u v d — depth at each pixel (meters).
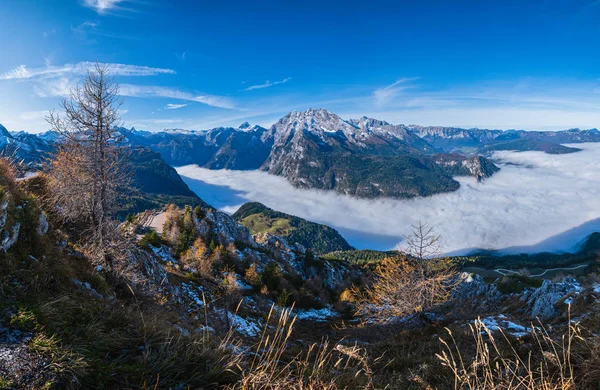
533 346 7.93
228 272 50.56
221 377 4.26
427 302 21.98
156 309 10.35
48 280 5.97
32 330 3.87
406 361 8.89
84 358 3.69
